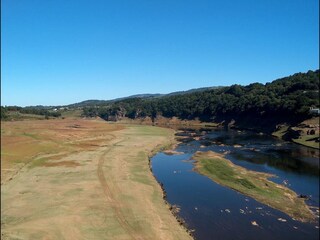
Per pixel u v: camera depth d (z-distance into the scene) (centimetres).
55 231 4212
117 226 4397
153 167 8344
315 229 4534
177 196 5947
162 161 9119
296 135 12744
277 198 5747
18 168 7494
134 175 7094
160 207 5203
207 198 5825
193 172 7744
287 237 4300
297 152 10169
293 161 8794
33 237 4025
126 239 4056
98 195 5638
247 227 4603
